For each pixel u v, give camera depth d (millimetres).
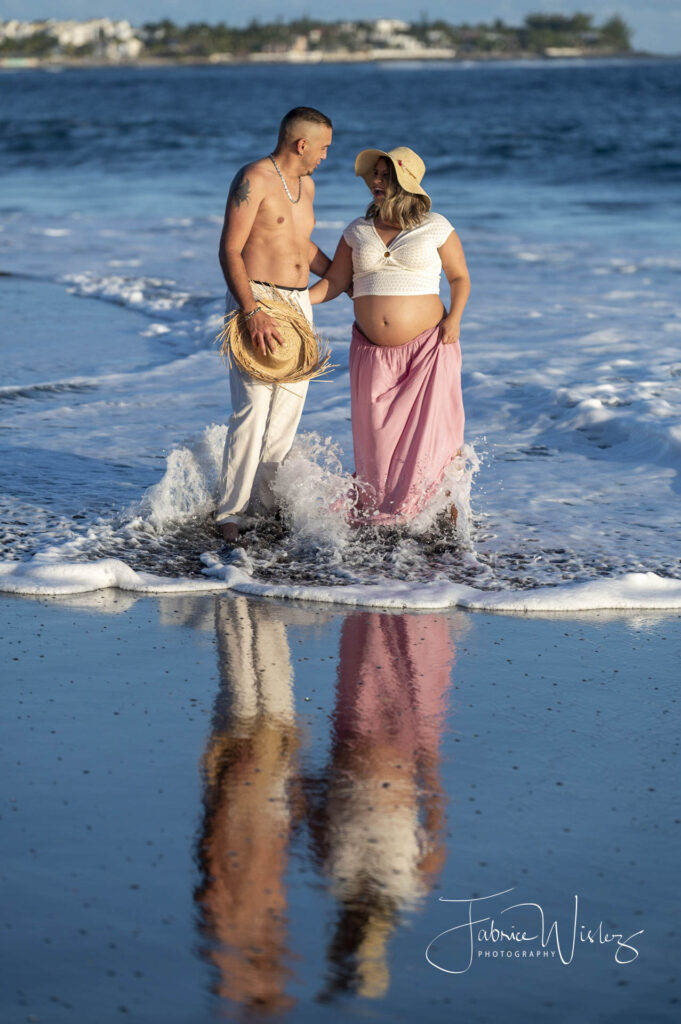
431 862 5141
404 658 7645
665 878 5027
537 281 25703
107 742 6285
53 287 26422
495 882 4992
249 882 4965
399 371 10164
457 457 10258
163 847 5223
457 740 6402
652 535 10281
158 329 21219
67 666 7387
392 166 9828
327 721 6629
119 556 9664
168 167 61312
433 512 10180
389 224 10070
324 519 10172
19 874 4977
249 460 10383
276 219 10070
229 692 7016
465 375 16656
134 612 8477
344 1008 4203
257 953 4496
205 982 4324
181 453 10984
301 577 9359
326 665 7500
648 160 57562
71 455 12781
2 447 13055
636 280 25484
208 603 8734
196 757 6125
